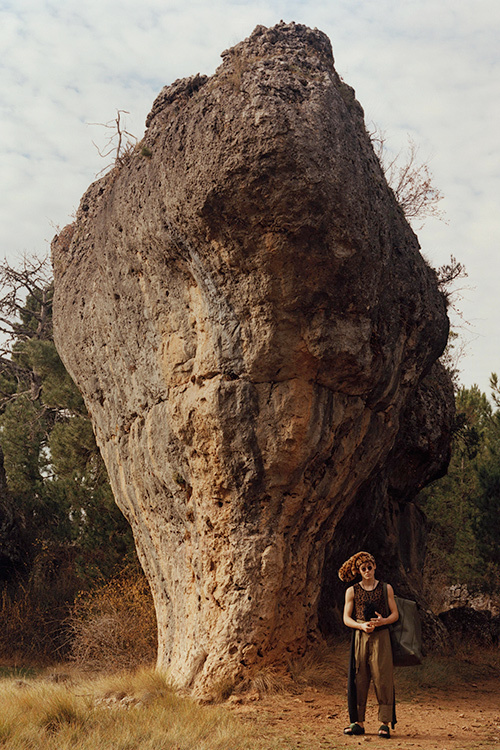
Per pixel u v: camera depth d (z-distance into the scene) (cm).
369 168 927
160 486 1056
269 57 882
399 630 663
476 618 1466
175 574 1045
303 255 827
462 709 809
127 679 963
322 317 859
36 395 2938
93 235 1294
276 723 703
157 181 944
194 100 903
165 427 1008
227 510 913
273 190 804
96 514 1934
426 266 1159
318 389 894
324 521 963
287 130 799
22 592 1961
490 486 1780
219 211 834
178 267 961
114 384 1178
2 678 1342
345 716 739
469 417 2456
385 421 1009
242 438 883
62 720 692
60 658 1728
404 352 1025
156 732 633
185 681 885
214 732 655
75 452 2267
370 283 880
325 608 1133
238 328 884
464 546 1992
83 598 1784
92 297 1229
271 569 879
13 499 2259
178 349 974
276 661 881
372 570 671
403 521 1551
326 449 909
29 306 3350
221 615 893
